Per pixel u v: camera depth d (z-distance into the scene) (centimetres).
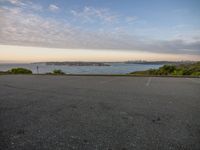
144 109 432
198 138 266
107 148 234
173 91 695
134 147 237
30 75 1570
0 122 339
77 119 356
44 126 317
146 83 961
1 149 231
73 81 1073
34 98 566
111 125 321
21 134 282
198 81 1047
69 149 231
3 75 1572
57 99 551
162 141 256
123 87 810
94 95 615
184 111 414
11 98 567
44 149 231
